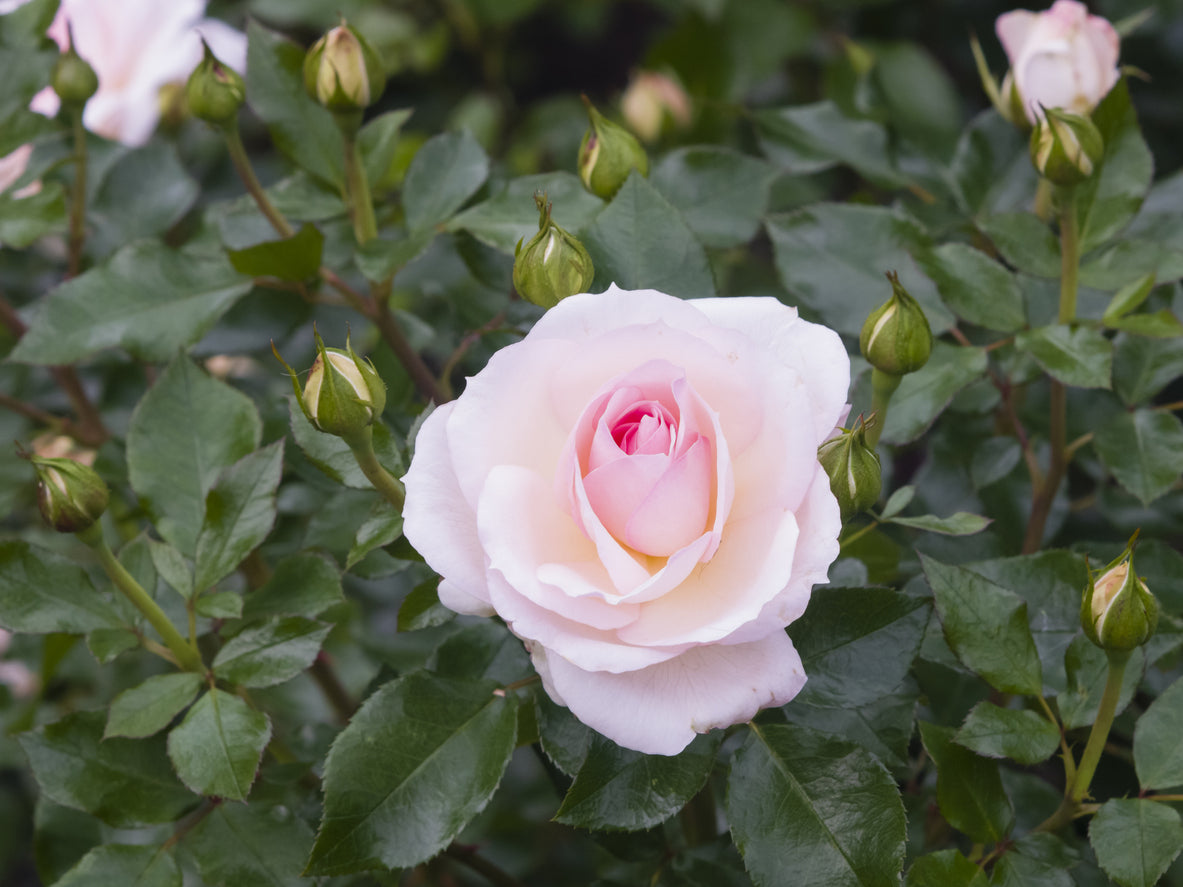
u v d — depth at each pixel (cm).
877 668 55
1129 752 66
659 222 59
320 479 68
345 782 54
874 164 77
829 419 52
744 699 50
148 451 63
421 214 68
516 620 50
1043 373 71
